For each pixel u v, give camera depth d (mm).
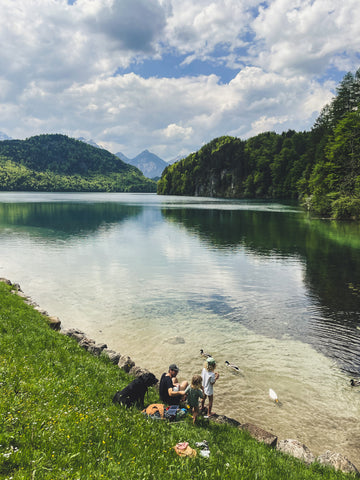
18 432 5227
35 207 105688
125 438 6203
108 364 11359
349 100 100000
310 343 14461
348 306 19266
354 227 56875
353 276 25969
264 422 9328
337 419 9531
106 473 4902
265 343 14398
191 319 17109
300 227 57500
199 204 137500
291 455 7445
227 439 7637
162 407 8281
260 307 19109
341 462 7293
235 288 22891
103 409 7305
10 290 18797
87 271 26953
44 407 6371
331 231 52312
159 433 6918
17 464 4496
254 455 6957
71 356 10711
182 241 43281
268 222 65875
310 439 8672
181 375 11547
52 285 22797
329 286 23359
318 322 16875
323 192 83625
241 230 54000
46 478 4324
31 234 48031
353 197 69438
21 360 9117
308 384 11273
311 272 27281
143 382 8406
